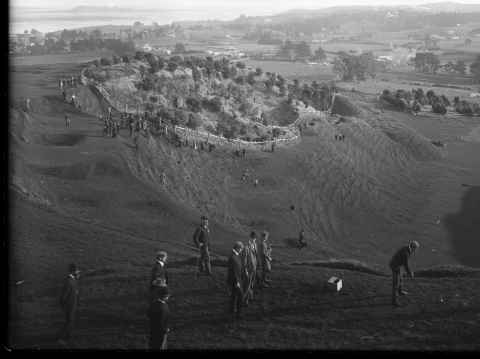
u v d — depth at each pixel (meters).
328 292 20.55
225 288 21.06
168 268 24.59
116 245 31.77
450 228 64.44
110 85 93.94
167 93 100.25
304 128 106.94
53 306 19.36
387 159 99.81
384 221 66.81
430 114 155.75
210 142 82.31
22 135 59.41
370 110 146.50
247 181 73.38
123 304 19.45
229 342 16.31
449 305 19.09
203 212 57.66
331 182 79.75
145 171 61.09
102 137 66.94
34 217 34.69
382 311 18.72
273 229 57.38
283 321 18.02
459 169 97.62
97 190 49.91
